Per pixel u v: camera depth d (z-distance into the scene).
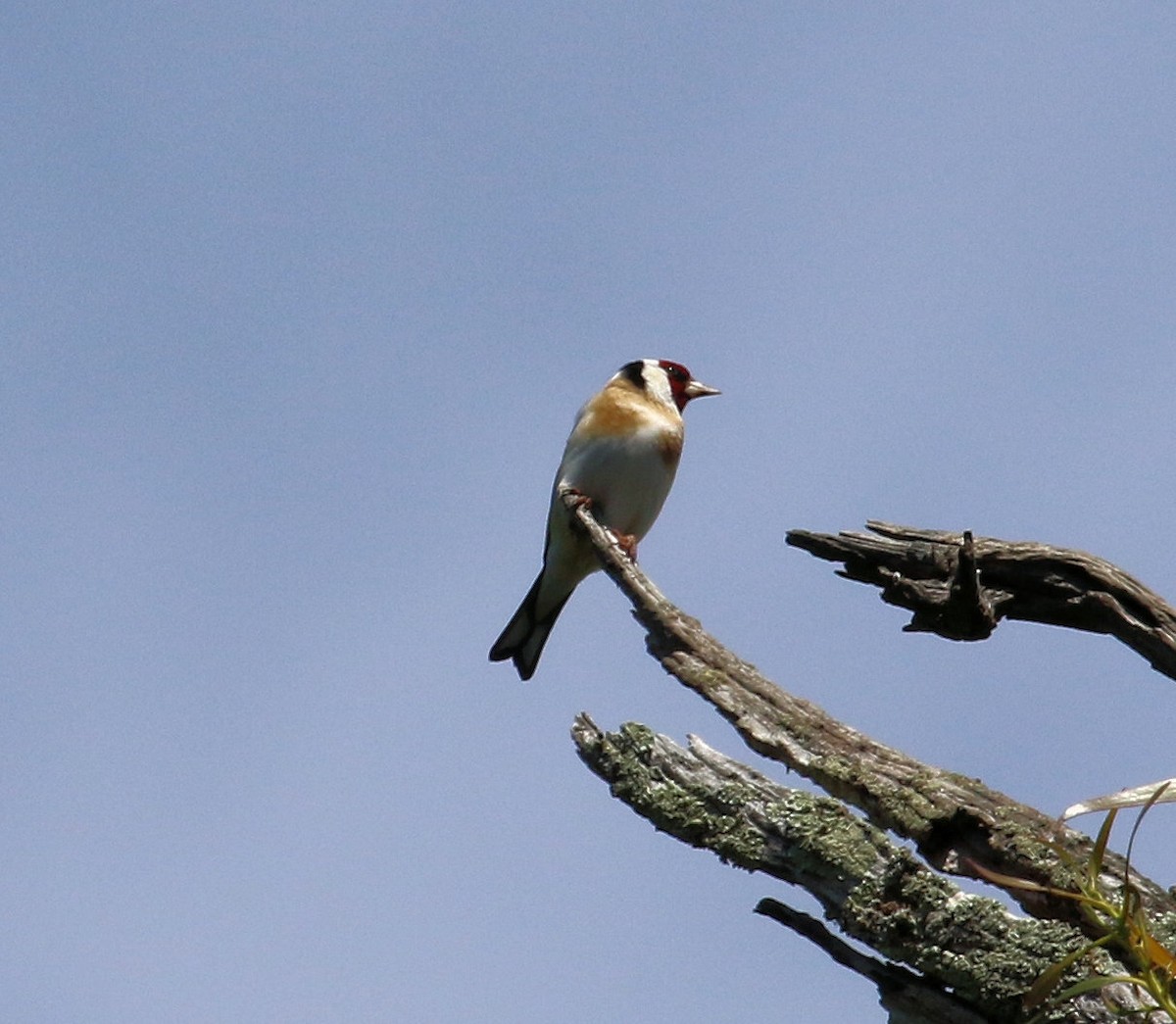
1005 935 6.64
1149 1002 6.28
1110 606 9.81
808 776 7.65
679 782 7.46
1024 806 7.25
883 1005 6.91
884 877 6.90
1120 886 6.78
